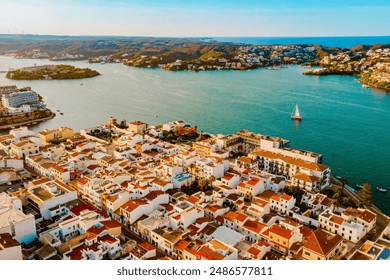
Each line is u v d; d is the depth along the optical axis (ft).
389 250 440.86
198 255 443.32
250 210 589.73
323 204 629.51
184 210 553.23
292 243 495.00
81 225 497.46
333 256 463.01
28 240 488.85
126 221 565.94
